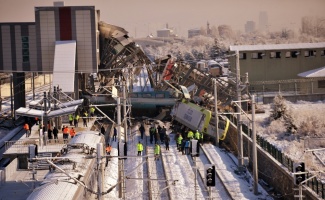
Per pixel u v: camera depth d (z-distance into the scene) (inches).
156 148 4746.6
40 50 6781.5
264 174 4350.4
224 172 4402.1
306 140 5000.0
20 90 6904.5
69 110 5064.0
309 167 4087.1
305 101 7436.0
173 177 4276.6
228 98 6747.1
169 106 6771.7
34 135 5329.7
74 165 3097.9
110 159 4530.0
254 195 3838.6
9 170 4018.2
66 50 6638.8
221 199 3769.7
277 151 4111.7
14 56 6840.6
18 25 6825.8
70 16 6732.3
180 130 5910.4
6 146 5007.4
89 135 4261.8
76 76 6683.1
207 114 5556.1
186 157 4909.0
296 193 3513.8
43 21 6747.1
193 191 3924.7
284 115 5935.0
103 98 6756.9
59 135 5452.8
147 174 4387.3
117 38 7406.5
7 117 7086.6
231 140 5551.2
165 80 7229.3
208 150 5196.9
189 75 7135.8
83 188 2874.0
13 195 3570.4
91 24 6737.2
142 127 5728.3
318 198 3193.9
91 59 6771.7
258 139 4790.8
